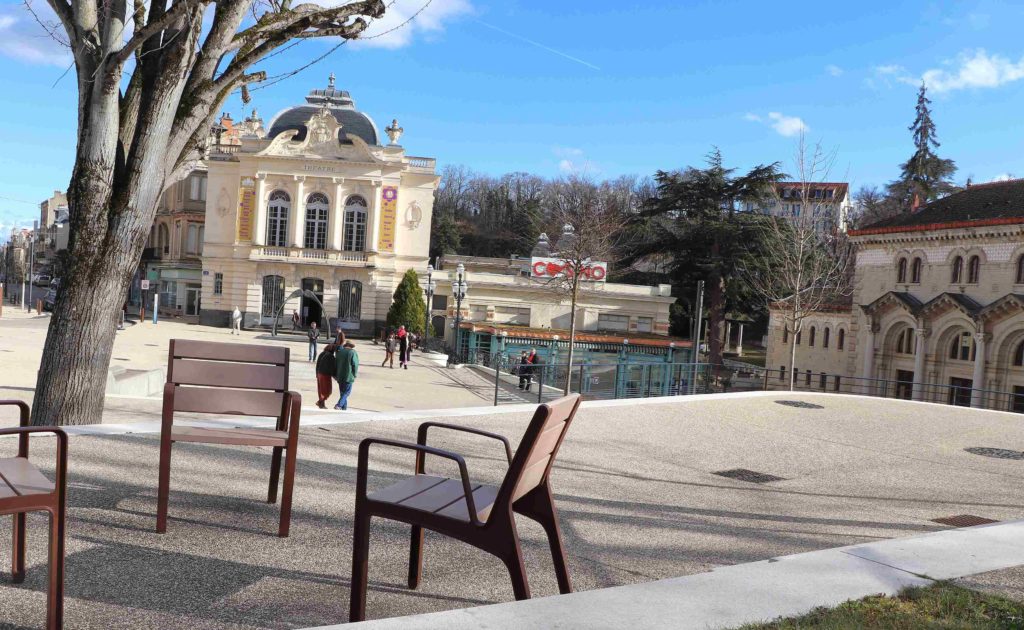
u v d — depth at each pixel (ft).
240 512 19.17
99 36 28.91
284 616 13.14
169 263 239.50
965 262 146.92
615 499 24.18
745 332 270.26
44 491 11.56
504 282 187.11
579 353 159.74
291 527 18.30
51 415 29.32
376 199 191.83
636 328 189.26
